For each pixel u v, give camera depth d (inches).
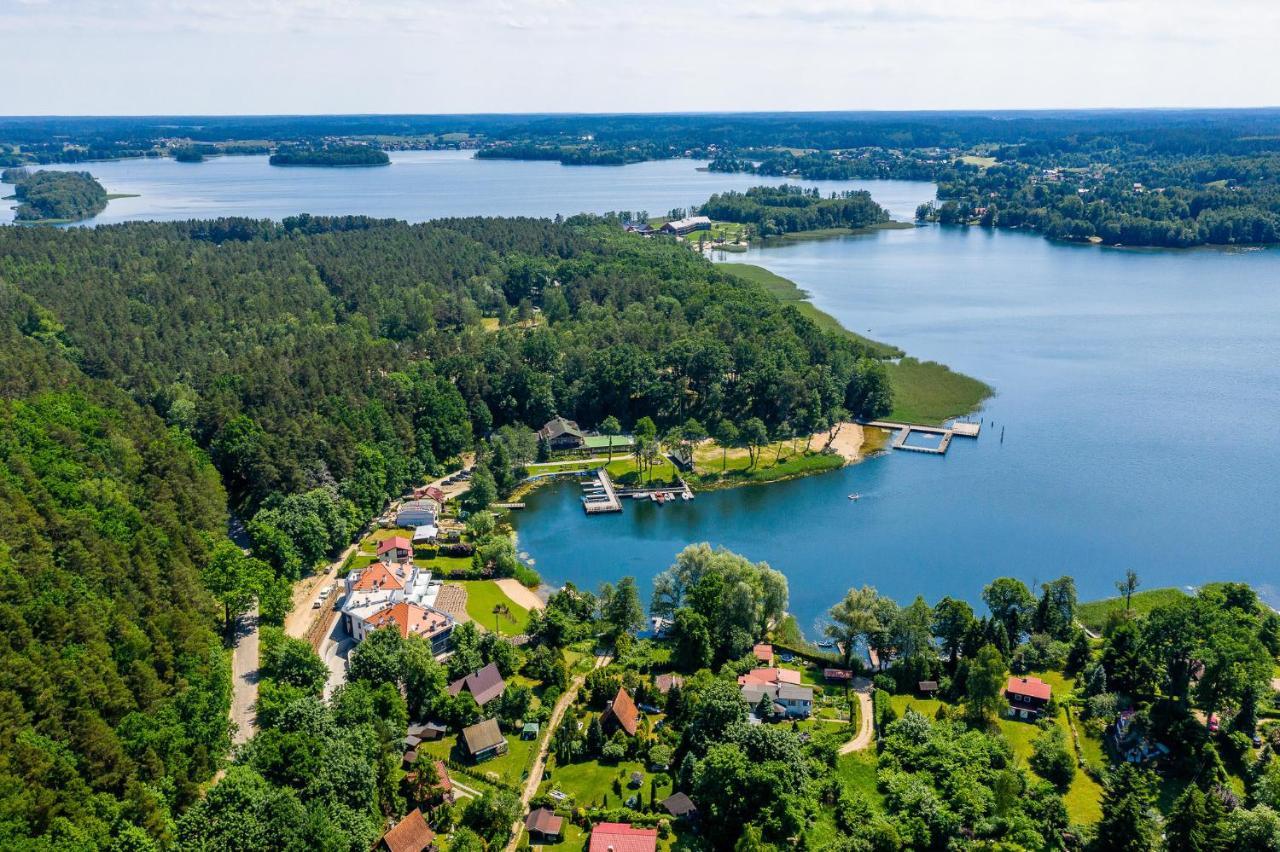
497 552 6958.7
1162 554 7194.9
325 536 7066.9
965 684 5324.8
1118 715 5009.8
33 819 3572.8
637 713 5108.3
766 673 5393.7
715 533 7785.4
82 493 6038.4
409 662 5187.0
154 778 4173.2
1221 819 4005.9
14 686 4079.7
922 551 7357.3
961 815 4274.1
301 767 4188.0
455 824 4261.8
